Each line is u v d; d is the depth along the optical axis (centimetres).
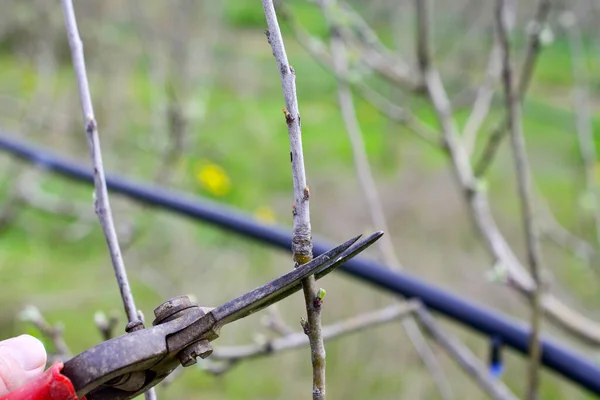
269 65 867
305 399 388
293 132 74
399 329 407
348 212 581
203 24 519
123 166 512
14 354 101
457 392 381
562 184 680
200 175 518
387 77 234
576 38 285
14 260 460
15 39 588
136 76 612
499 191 640
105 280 447
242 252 480
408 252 512
